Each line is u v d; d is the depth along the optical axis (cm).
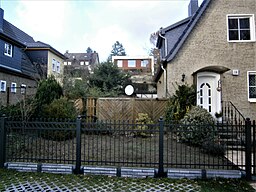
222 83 1133
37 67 2016
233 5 1174
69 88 1630
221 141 767
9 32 1836
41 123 607
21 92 1706
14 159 632
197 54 1162
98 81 2216
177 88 1145
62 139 770
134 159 651
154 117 1155
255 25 1158
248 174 536
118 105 1171
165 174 552
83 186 488
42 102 1005
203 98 1148
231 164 582
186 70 1159
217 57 1155
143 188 480
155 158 634
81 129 593
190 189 475
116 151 739
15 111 913
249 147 545
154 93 2319
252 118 1112
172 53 1172
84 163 612
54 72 2306
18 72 1639
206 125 579
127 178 543
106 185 495
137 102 1170
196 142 768
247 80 1135
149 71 3453
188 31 1167
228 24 1177
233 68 1144
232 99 1124
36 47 2094
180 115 983
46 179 528
